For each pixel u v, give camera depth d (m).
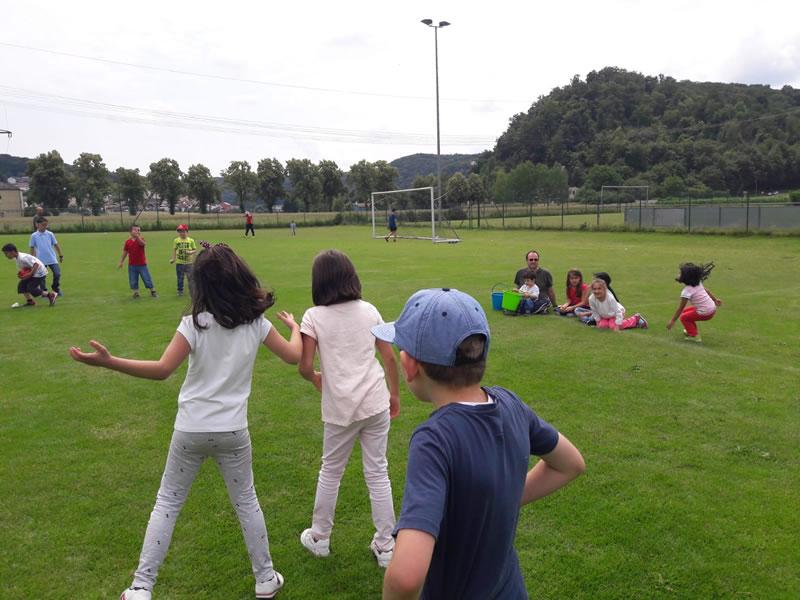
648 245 24.16
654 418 5.40
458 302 1.60
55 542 3.55
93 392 6.40
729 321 9.67
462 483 1.45
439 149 34.53
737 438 4.95
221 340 2.75
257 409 5.79
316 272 3.28
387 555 3.30
